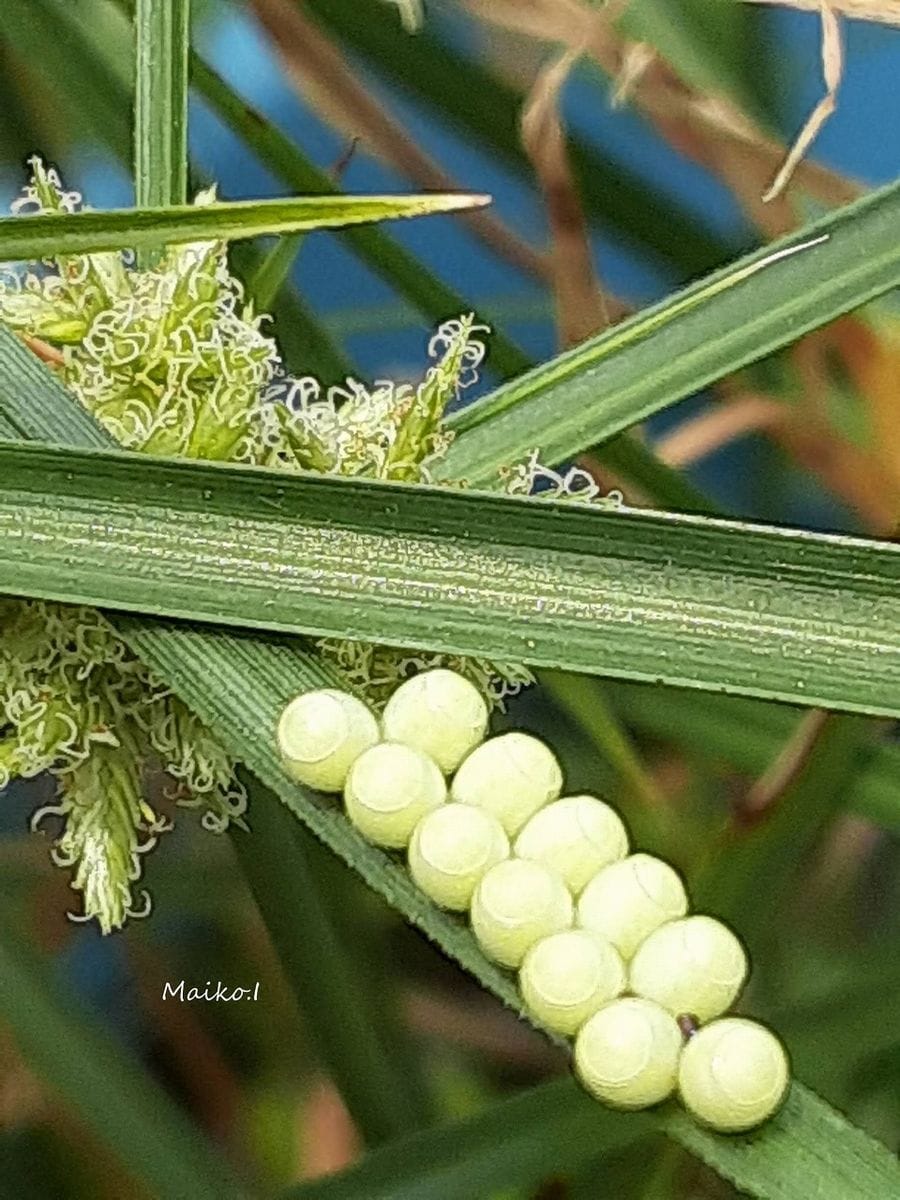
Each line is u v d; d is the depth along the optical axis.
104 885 0.05
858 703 0.05
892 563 0.05
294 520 0.05
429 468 0.05
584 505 0.05
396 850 0.05
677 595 0.05
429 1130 0.06
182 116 0.05
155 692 0.05
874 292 0.05
